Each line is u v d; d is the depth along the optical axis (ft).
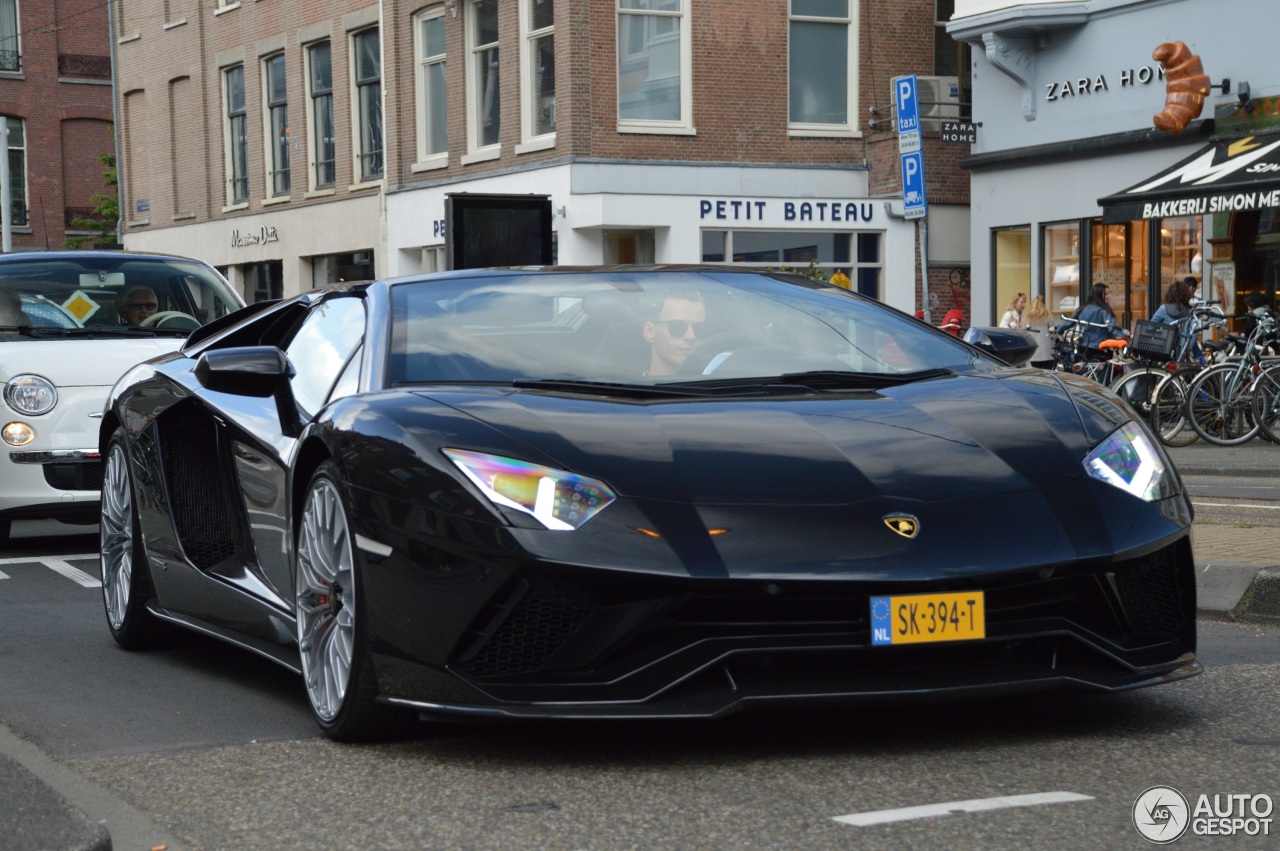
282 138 106.01
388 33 93.45
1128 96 65.26
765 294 15.98
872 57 84.02
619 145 79.71
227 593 15.80
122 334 29.30
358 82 98.02
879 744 12.42
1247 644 16.90
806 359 14.66
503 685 11.62
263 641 15.33
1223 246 61.36
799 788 11.18
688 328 15.02
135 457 17.98
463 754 12.51
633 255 82.12
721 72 81.35
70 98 149.59
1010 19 67.97
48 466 27.48
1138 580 12.39
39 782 11.31
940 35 85.61
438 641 11.81
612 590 11.37
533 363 14.21
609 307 15.29
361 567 12.38
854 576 11.33
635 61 80.18
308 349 15.98
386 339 14.47
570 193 78.95
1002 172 72.18
